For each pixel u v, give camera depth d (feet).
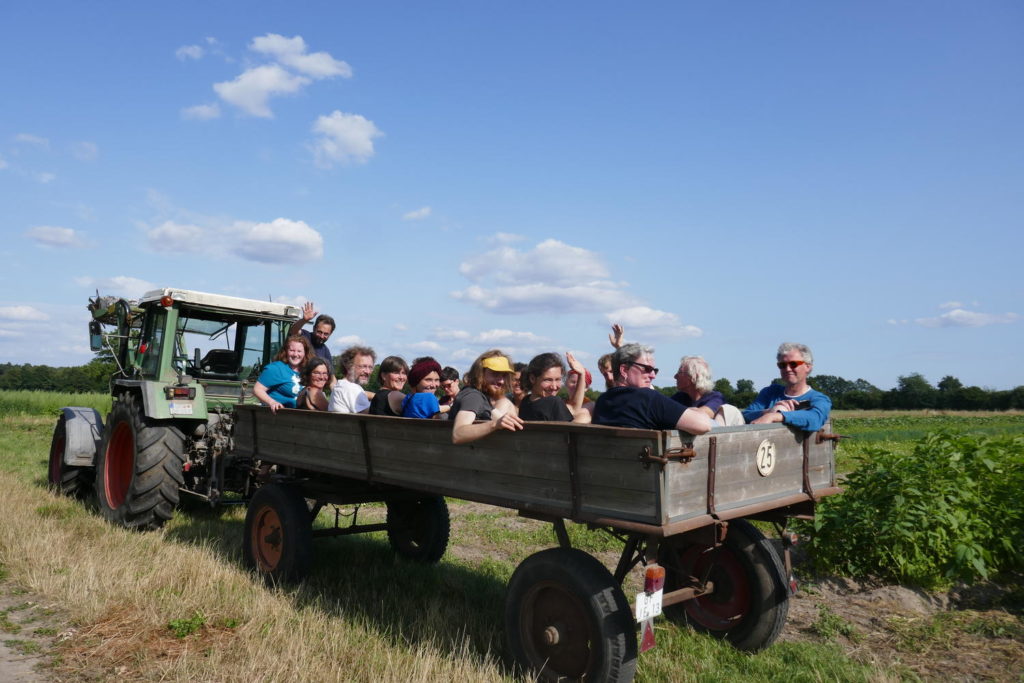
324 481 18.24
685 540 11.98
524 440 11.80
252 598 15.24
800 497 12.99
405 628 14.28
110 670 11.66
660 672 12.45
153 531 22.44
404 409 16.52
